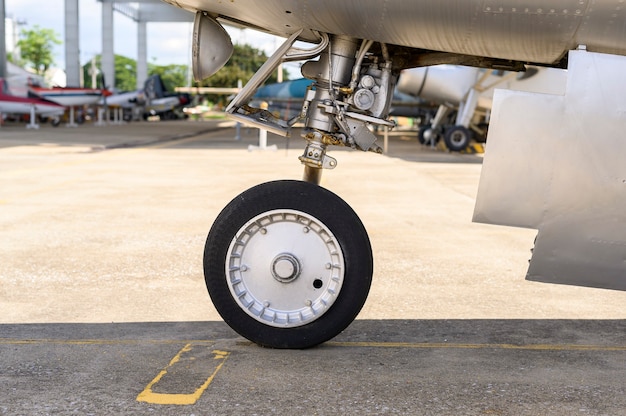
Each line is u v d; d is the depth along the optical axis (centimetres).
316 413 316
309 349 403
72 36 5756
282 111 3350
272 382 352
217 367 371
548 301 532
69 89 4628
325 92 420
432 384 352
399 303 521
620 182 373
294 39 414
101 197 1067
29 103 3947
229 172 1464
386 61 422
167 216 901
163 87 6781
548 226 381
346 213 386
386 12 391
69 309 494
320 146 421
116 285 564
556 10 379
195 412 316
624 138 372
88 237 758
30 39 10894
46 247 706
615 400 335
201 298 527
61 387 344
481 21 387
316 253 390
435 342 424
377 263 664
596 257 381
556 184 377
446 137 2266
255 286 395
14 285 561
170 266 631
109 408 320
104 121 5622
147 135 3194
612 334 447
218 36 439
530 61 422
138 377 357
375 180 1356
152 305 506
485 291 563
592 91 374
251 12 417
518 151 378
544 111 376
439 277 611
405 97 3475
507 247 754
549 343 426
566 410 323
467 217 945
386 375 363
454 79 2298
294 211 387
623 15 374
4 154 1920
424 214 964
